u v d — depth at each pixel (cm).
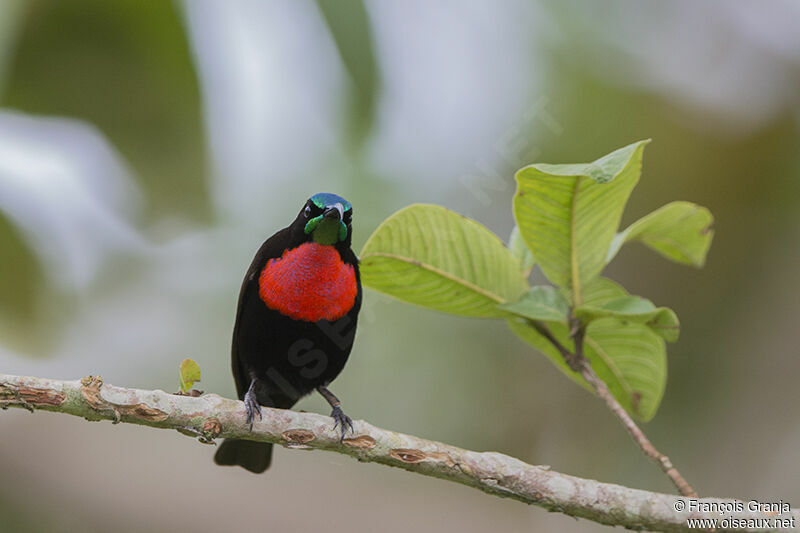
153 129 682
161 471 1353
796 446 1359
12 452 1309
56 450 1333
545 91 1289
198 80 675
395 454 650
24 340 719
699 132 1472
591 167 583
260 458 884
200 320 1214
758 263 1499
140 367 1191
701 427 1419
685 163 1505
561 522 1388
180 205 705
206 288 1208
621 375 773
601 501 623
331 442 650
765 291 1484
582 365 680
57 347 742
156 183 695
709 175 1517
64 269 1055
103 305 1135
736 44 1422
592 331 754
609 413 1393
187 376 635
